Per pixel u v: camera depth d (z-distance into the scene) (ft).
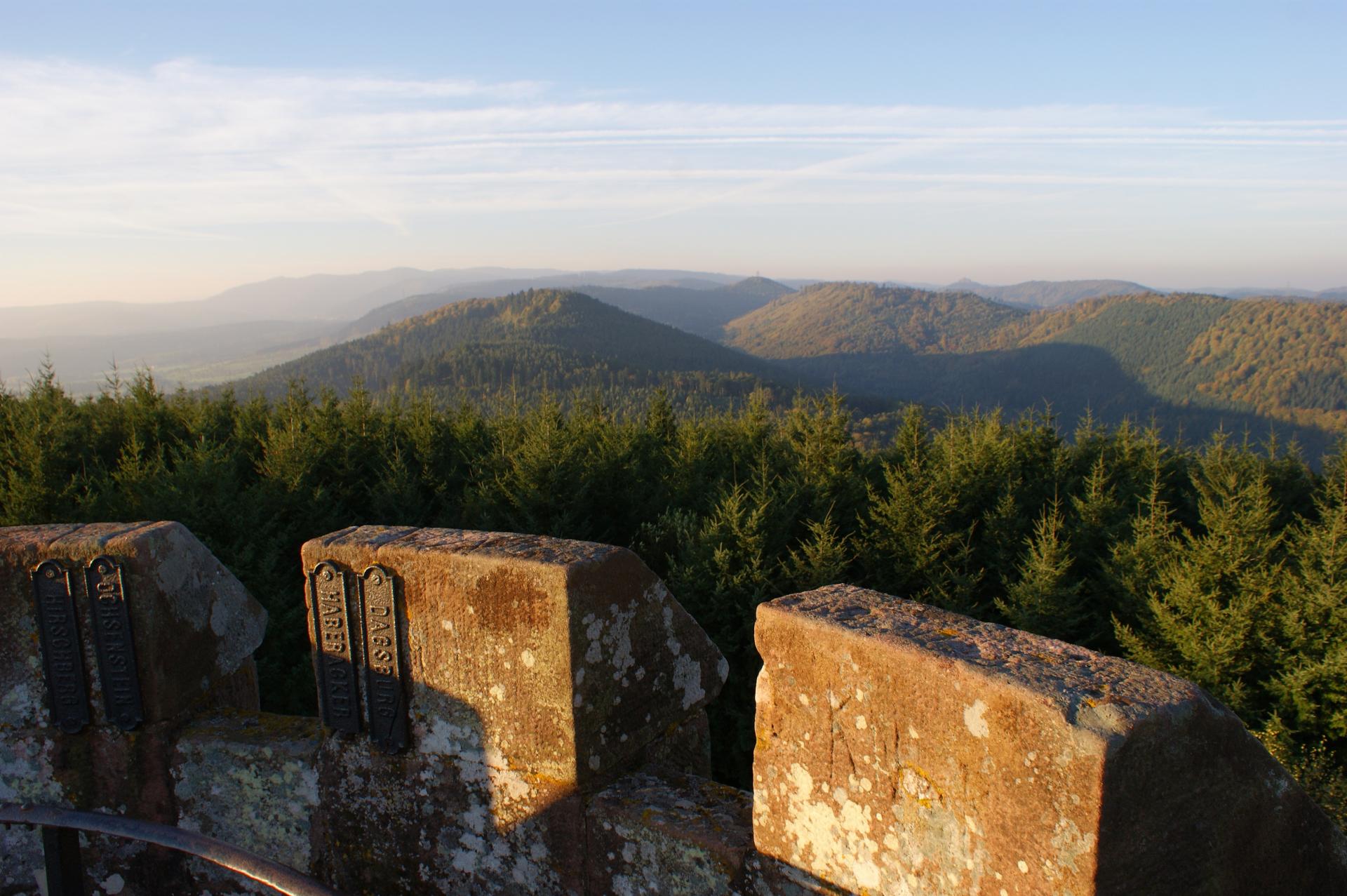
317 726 9.63
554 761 7.94
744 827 7.43
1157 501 56.18
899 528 53.42
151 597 9.14
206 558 10.18
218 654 10.28
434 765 8.59
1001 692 5.31
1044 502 60.34
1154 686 5.31
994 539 56.54
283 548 47.96
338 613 8.71
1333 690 41.96
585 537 57.93
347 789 9.08
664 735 9.02
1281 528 60.18
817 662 6.40
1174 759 5.10
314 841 9.34
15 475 43.42
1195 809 5.25
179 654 9.58
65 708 9.39
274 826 9.37
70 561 9.07
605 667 8.04
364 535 8.84
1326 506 55.47
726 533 49.80
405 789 8.79
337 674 8.88
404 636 8.49
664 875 7.52
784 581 48.83
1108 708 5.03
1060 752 5.04
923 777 5.86
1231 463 63.93
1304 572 46.65
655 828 7.50
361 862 9.16
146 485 45.93
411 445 64.03
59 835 9.46
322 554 8.67
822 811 6.55
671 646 8.90
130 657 9.21
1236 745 5.39
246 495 48.65
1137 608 50.90
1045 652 5.80
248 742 9.31
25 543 9.09
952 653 5.76
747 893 7.10
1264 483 59.52
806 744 6.58
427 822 8.73
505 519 56.39
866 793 6.24
